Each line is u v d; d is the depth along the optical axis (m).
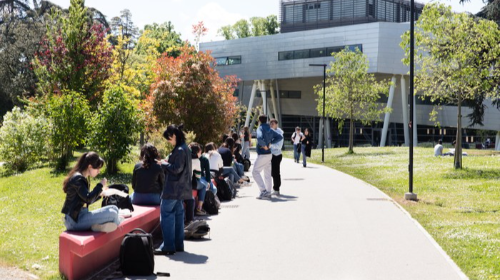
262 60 82.12
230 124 31.09
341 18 94.50
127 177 21.47
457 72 24.84
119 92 22.66
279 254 8.78
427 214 13.70
